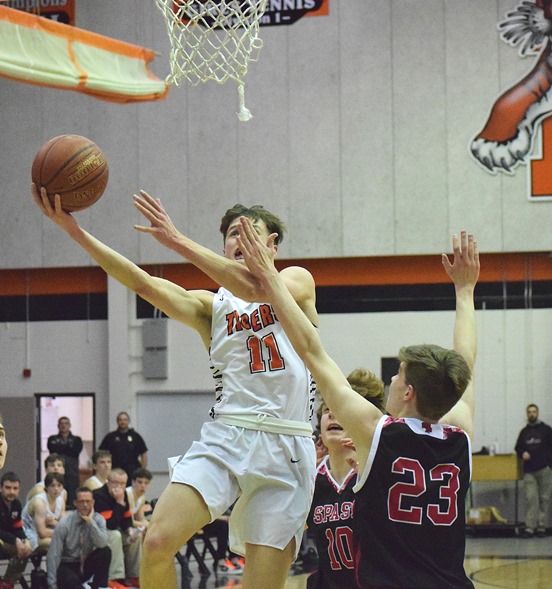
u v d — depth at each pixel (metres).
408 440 3.52
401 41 17.42
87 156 4.42
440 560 3.49
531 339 17.42
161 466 18.08
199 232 17.78
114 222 18.00
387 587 3.42
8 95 18.28
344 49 17.53
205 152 17.83
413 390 3.57
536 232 17.11
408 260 17.78
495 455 16.36
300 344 3.64
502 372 17.44
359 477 3.57
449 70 17.28
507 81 17.16
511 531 16.64
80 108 18.09
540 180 17.11
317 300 17.95
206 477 4.46
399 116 17.41
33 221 18.23
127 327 18.14
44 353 18.48
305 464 4.67
